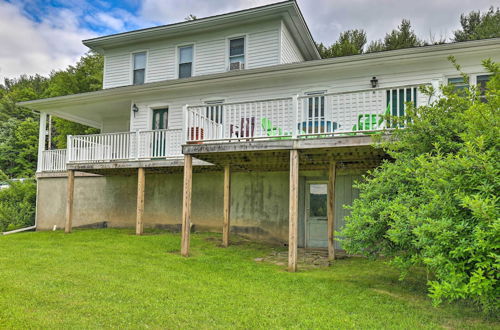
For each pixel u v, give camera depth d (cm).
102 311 421
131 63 1538
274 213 1068
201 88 1247
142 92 1306
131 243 909
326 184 1030
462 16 2312
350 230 544
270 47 1309
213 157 840
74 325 377
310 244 1029
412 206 482
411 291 541
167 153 1055
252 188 1109
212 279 588
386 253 534
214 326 388
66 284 524
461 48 881
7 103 3747
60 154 1419
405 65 978
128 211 1312
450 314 438
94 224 1357
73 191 1296
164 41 1484
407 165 530
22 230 1412
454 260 374
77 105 1455
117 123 1642
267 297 496
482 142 383
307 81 1094
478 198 350
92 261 691
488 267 338
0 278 545
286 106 1056
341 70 1045
